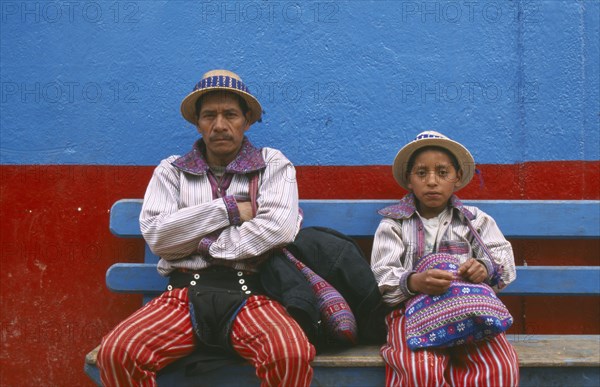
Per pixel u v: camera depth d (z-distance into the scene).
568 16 3.04
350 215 2.89
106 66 3.09
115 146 3.07
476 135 3.03
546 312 3.00
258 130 3.05
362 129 3.04
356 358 2.38
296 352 2.14
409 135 3.04
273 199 2.54
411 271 2.46
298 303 2.32
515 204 2.86
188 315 2.41
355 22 3.07
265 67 3.07
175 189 2.67
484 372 2.26
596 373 2.39
